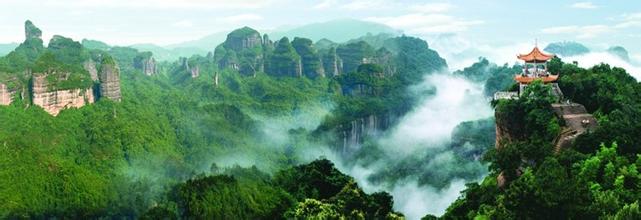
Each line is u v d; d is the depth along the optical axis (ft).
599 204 153.69
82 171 403.95
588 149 201.77
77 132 500.33
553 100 236.43
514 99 247.29
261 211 238.07
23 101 495.00
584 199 157.38
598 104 243.81
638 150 193.88
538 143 214.28
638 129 200.23
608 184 175.63
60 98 518.37
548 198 155.74
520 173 211.20
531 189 161.38
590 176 181.37
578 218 152.97
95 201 374.43
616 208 152.87
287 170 305.32
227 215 227.81
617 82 263.70
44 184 366.63
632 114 229.86
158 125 571.28
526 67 277.64
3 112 471.21
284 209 244.01
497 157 216.33
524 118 236.63
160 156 493.36
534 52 273.54
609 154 186.91
